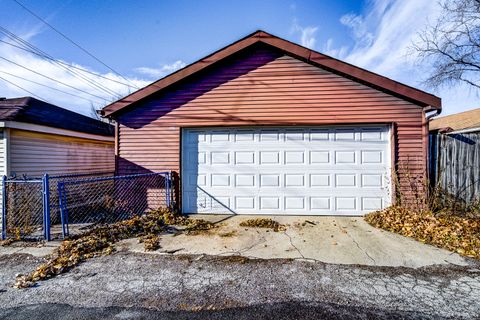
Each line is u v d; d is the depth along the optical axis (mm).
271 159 6371
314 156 6273
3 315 2439
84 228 5297
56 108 9445
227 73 6434
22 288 2932
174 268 3451
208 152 6539
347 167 6191
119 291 2871
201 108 6469
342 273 3271
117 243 4414
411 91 5789
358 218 5965
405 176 5984
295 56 6258
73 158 7824
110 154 9914
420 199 5965
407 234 4680
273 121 6301
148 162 6559
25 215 5574
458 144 6125
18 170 5879
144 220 5656
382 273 3264
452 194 6078
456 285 2955
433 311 2463
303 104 6250
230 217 6156
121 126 6633
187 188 6570
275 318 2377
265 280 3105
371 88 6082
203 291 2861
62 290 2898
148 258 3787
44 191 4516
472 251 3844
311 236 4730
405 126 5996
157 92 6500
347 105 6133
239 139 6457
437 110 5840
